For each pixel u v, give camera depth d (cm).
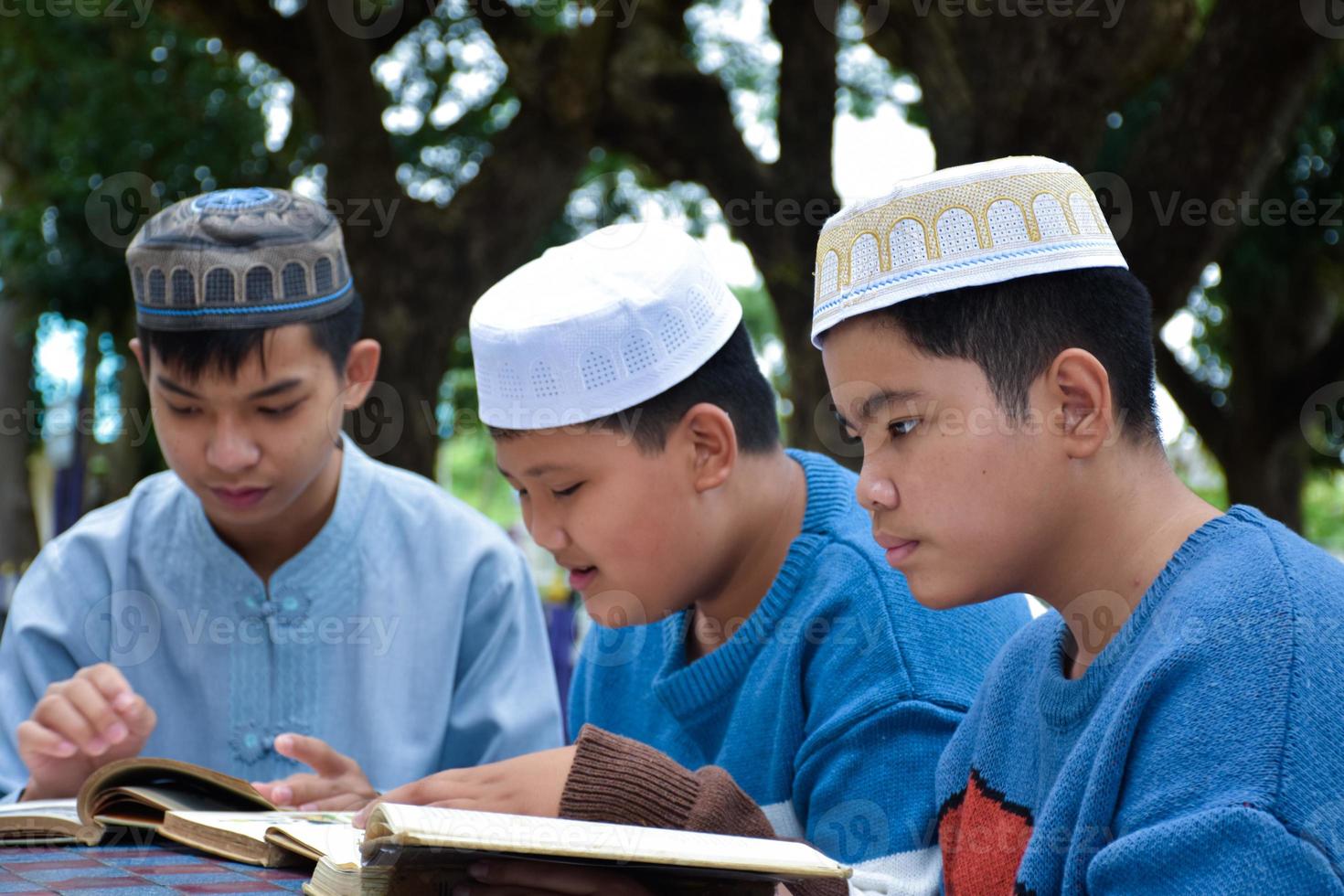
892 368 162
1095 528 161
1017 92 696
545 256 218
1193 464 1441
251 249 259
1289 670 134
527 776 169
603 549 208
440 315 831
